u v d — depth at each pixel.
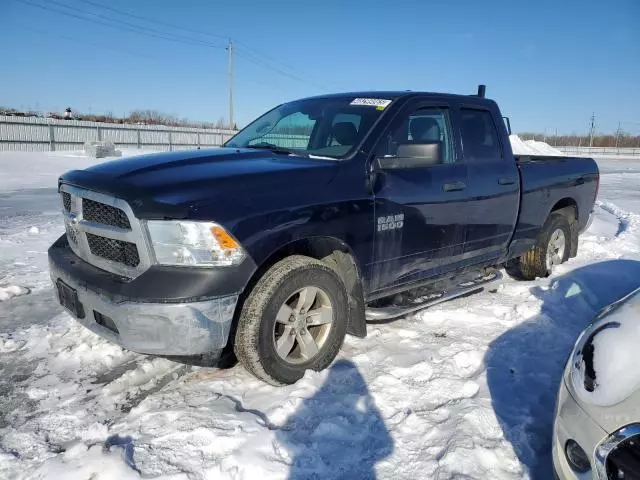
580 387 1.97
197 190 2.71
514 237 4.80
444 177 3.88
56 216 9.44
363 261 3.34
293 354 3.14
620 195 16.14
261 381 3.08
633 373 1.85
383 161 3.43
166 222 2.61
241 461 2.34
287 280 2.90
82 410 2.79
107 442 2.50
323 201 3.05
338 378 3.13
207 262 2.63
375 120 3.61
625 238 7.82
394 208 3.46
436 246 3.88
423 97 3.93
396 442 2.55
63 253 3.33
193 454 2.40
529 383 3.16
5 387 3.03
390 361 3.38
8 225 8.30
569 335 3.93
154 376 3.16
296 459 2.39
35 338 3.67
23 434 2.57
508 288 5.09
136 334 2.63
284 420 2.70
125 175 2.92
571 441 1.95
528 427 2.70
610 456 1.77
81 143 33.78
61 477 2.21
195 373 3.21
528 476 2.34
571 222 5.85
